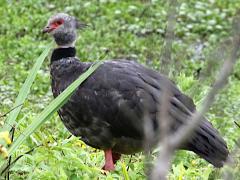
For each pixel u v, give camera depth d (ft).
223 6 78.43
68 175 30.12
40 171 29.86
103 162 35.76
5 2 70.59
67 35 38.01
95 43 64.75
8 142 27.37
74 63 36.17
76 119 35.50
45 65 57.62
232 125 45.27
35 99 48.96
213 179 31.76
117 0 75.41
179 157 35.63
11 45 61.26
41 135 35.06
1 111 44.83
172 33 17.67
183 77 44.83
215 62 18.28
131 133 34.42
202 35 70.69
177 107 32.99
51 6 71.51
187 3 77.97
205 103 16.90
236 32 17.02
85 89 34.71
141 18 71.26
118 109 34.17
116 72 34.78
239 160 28.43
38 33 65.16
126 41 65.67
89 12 71.77
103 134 35.04
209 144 32.68
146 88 34.09
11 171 31.14
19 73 54.60
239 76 59.82
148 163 20.48
